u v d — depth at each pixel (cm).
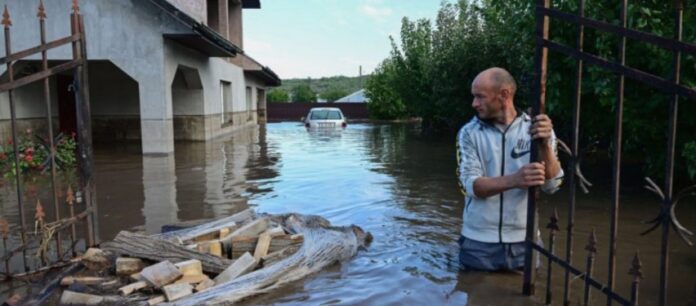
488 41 1809
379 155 1312
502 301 357
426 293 378
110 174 973
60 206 696
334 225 592
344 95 7125
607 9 653
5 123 1322
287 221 564
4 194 779
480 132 398
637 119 671
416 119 3700
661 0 625
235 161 1176
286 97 5612
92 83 1761
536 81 335
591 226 570
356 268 441
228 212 660
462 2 1988
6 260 415
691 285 390
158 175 963
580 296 365
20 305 365
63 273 419
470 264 415
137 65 1237
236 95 2283
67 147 1031
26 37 1219
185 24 1181
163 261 408
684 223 571
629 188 777
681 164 681
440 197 751
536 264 387
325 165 1109
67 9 1213
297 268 420
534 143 345
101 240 530
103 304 363
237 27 2522
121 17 1222
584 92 713
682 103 632
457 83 1933
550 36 720
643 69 670
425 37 2389
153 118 1258
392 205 698
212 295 369
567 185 814
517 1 801
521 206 396
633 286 269
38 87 1487
